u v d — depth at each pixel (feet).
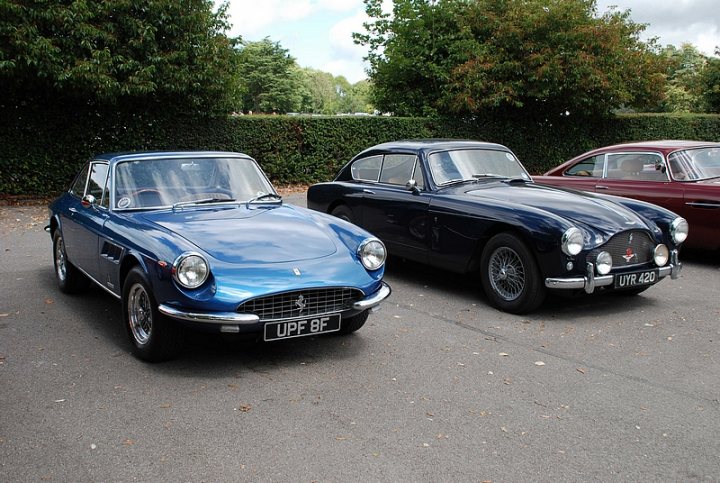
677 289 23.18
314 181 56.34
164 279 13.82
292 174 55.21
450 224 21.38
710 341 17.24
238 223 16.22
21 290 21.79
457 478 10.11
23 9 37.60
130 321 15.35
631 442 11.47
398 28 65.46
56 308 19.60
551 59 58.29
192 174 18.47
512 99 61.21
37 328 17.58
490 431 11.79
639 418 12.46
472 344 16.76
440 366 15.10
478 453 10.94
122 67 40.98
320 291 14.52
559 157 66.95
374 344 16.63
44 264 25.98
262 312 13.91
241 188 18.71
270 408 12.58
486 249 20.21
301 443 11.17
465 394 13.47
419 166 23.35
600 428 12.00
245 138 52.26
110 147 46.44
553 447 11.22
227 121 51.29
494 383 14.11
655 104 66.90
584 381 14.33
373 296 15.40
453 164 23.50
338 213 26.73
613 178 28.94
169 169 18.34
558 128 66.39
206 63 45.42
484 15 62.39
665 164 27.40
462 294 22.17
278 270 14.25
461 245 21.13
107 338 16.78
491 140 64.13
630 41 64.90
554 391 13.73
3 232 33.35
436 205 21.90
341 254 15.48
